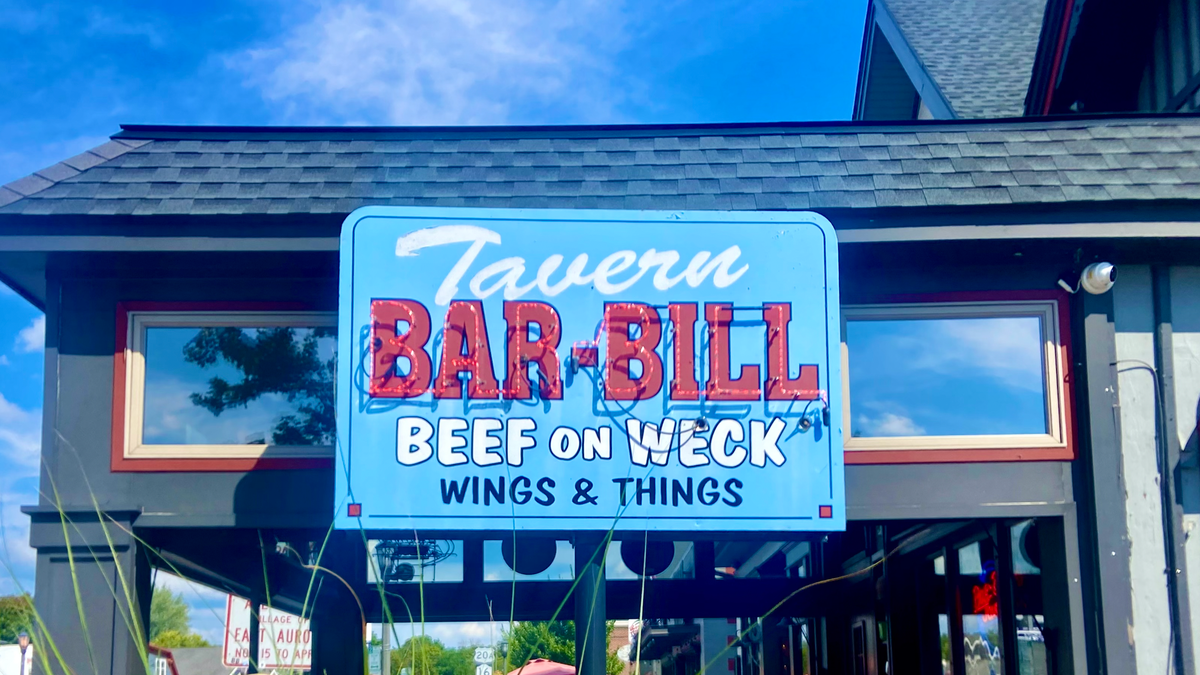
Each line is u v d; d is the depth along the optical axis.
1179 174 6.23
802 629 12.71
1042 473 6.19
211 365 6.30
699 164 6.54
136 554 5.95
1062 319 6.34
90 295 6.24
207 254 6.06
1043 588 6.22
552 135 6.80
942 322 6.43
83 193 6.07
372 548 8.00
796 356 5.82
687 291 5.88
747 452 5.73
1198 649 5.91
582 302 5.84
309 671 9.45
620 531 5.72
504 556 7.52
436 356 5.74
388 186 6.31
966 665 7.85
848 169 6.42
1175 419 6.18
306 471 6.13
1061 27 9.05
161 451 6.11
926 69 12.32
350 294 5.75
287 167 6.44
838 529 5.66
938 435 6.29
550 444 5.71
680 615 9.45
